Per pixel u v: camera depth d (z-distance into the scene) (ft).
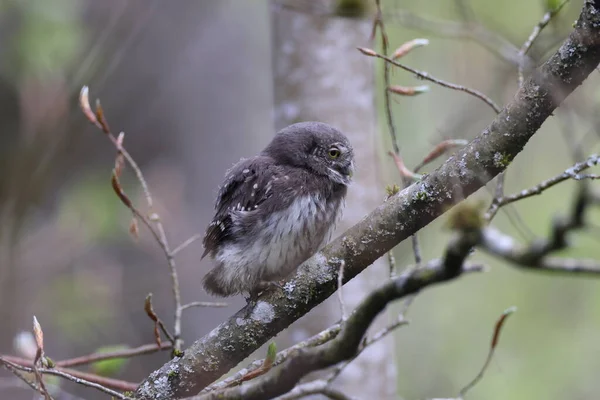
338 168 26.48
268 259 24.85
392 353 33.83
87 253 49.62
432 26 34.99
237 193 25.86
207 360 21.09
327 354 18.06
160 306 49.80
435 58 48.06
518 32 43.88
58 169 52.06
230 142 55.16
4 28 45.91
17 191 47.44
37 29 44.70
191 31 55.31
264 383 17.78
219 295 25.72
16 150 49.34
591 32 16.94
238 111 55.67
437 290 54.34
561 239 27.35
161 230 24.43
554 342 51.80
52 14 44.93
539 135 48.83
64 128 47.52
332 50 33.81
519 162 39.27
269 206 25.12
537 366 51.16
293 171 25.99
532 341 52.06
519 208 50.24
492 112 38.27
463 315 53.57
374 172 33.83
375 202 33.76
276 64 34.58
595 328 51.98
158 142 54.90
